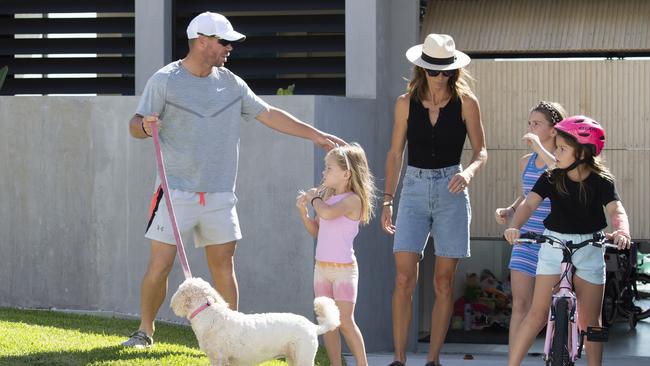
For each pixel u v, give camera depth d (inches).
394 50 1098.7
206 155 615.2
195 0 1113.4
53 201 911.7
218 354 492.7
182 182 615.2
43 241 913.5
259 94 1134.4
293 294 893.8
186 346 669.3
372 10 1027.9
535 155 661.3
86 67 1137.4
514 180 1138.7
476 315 1391.5
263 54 1170.6
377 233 1031.0
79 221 909.8
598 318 567.8
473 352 1147.3
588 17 1145.4
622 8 1147.3
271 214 898.7
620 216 546.9
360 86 1034.1
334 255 588.7
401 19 1098.1
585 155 554.3
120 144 901.8
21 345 612.7
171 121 611.5
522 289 635.5
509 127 1141.1
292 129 647.1
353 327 588.7
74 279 909.8
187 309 495.8
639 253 1555.1
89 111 908.0
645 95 1115.9
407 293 681.6
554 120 657.0
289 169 895.7
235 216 633.0
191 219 617.3
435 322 687.1
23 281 915.4
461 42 1148.5
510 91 1141.7
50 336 661.9
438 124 669.9
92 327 745.0
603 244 540.7
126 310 900.0
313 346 508.7
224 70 632.4
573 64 1129.4
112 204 904.3
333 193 597.3
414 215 679.7
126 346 625.9
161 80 607.2
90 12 1138.0
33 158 914.1
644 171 1115.9
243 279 904.9
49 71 1144.2
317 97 901.8
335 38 1111.0
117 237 902.4
